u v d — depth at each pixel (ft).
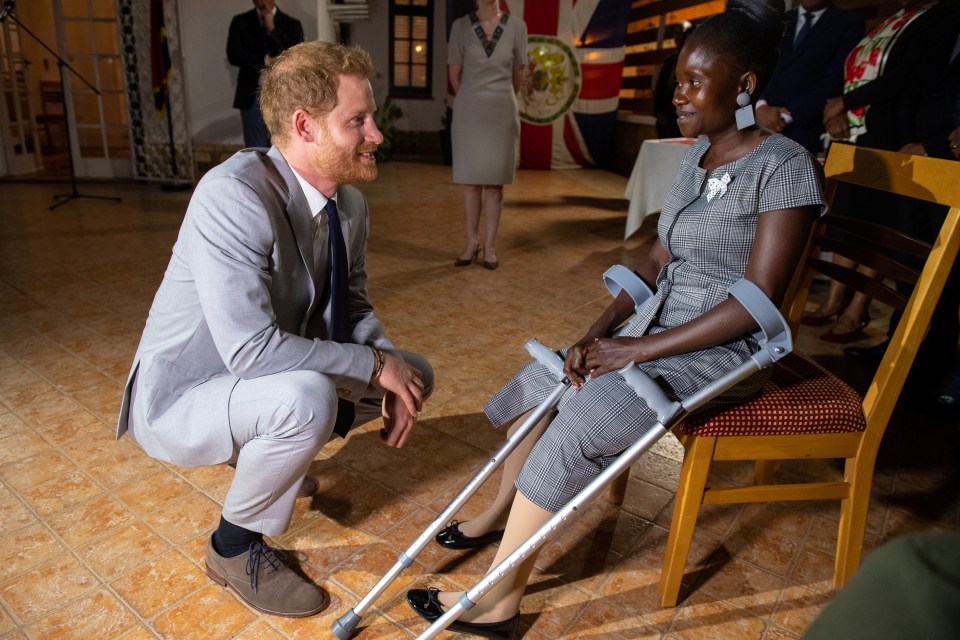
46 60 31.22
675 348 4.57
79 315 10.82
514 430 5.53
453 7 30.81
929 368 8.94
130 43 21.94
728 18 4.58
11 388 8.39
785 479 7.42
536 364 5.49
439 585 5.63
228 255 4.63
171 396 5.14
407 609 5.37
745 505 6.93
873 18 16.34
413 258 15.10
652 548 6.24
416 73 34.09
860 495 5.43
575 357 4.89
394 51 33.63
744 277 4.58
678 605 5.57
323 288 5.55
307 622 5.21
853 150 5.98
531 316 11.76
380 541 6.11
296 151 4.87
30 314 10.78
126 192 21.63
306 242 5.11
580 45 30.27
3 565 5.57
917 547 1.31
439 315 11.61
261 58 17.90
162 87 21.62
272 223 4.78
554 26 29.96
